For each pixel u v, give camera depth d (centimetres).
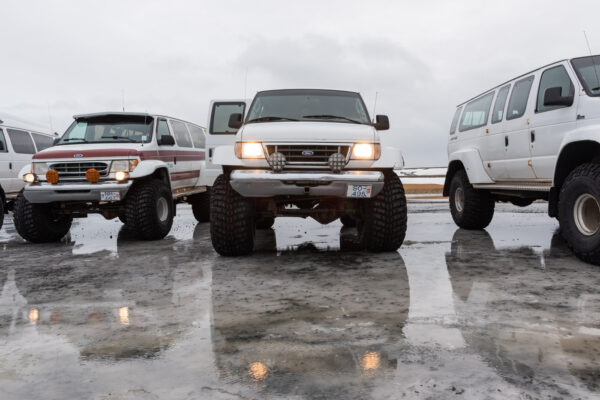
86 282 372
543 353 204
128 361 205
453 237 595
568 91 463
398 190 463
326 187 424
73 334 245
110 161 597
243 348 217
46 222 618
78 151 602
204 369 194
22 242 641
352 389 172
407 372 186
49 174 582
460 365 192
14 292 345
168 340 231
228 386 177
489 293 312
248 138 441
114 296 324
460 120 732
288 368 192
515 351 207
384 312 271
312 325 249
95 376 190
